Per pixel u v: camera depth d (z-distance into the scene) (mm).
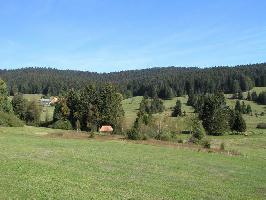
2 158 42125
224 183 39656
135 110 197125
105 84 117938
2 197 25625
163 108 192250
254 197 33875
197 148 71438
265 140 106438
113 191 30562
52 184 30781
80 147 60312
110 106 115188
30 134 78812
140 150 62312
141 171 42344
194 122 102125
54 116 120812
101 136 83125
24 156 45406
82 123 117625
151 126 92875
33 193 27375
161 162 50594
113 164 45375
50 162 42469
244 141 102625
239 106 192875
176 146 72188
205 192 34000
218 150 71000
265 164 58219
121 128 106375
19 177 32375
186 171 45375
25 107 127875
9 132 78625
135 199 28734
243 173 47812
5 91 109250
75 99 119250
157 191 32250
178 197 30812
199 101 171000
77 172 37531
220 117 127750
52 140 68500
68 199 26734
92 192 29453
